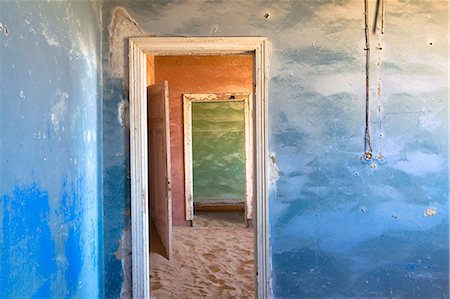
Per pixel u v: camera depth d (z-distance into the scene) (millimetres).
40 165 1597
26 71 1475
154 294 3158
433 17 2652
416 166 2662
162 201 4191
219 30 2631
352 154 2654
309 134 2648
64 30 1901
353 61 2648
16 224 1372
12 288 1340
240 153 7250
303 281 2652
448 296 2664
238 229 5465
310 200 2652
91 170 2367
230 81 5621
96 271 2463
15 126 1375
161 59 5574
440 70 2654
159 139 4246
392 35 2652
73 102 2035
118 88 2619
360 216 2660
